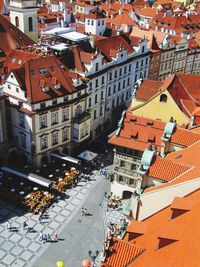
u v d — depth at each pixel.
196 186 38.69
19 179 78.00
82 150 92.94
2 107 76.94
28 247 62.66
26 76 78.25
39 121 78.38
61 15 151.75
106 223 69.38
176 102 72.31
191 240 29.41
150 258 32.56
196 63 147.38
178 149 54.00
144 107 75.38
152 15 180.12
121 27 128.62
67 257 61.34
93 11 119.69
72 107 85.19
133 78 114.25
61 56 90.75
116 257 36.09
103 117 103.88
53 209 71.88
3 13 115.38
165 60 130.50
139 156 69.94
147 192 42.16
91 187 79.31
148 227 39.25
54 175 80.88
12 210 70.38
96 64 92.88
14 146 83.56
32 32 103.44
